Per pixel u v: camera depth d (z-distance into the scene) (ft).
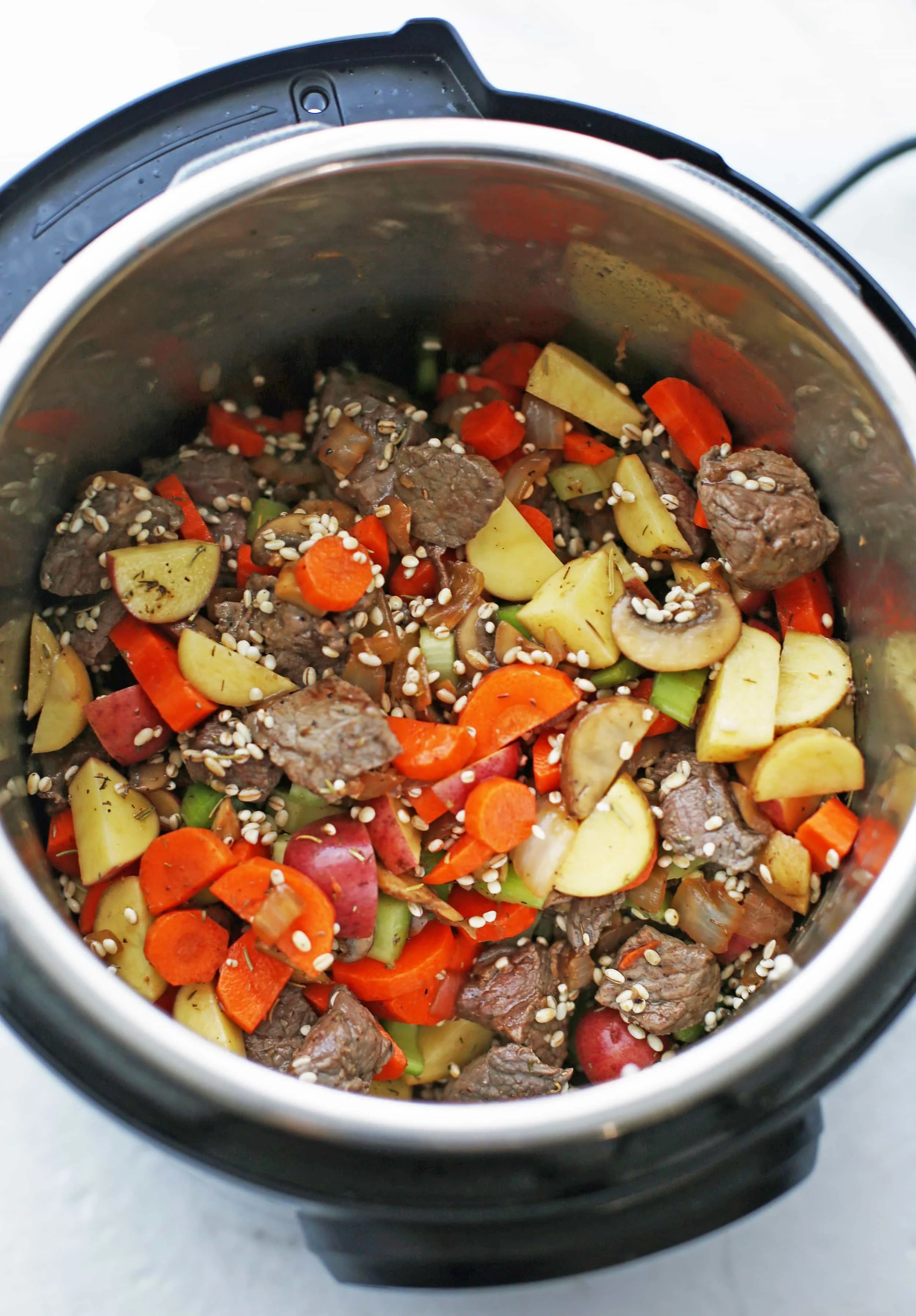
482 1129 1.65
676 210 1.77
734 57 2.13
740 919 1.91
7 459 1.77
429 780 1.90
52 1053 1.69
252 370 1.97
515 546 1.98
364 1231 1.72
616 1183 1.71
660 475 1.98
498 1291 1.94
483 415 2.01
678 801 1.92
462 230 1.86
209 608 1.95
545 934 1.95
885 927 1.70
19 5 2.09
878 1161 1.97
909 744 1.81
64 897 1.90
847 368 1.79
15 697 1.87
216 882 1.86
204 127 1.82
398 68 1.83
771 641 1.93
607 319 1.94
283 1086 1.65
